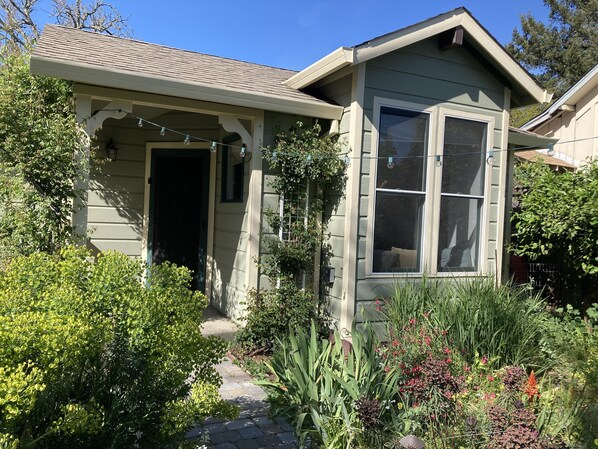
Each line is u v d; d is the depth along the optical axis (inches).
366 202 215.0
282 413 136.4
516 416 107.0
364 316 205.3
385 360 149.1
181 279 109.4
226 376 174.6
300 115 218.4
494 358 167.9
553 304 276.4
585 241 227.1
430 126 229.1
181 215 284.0
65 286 94.0
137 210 277.9
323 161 213.5
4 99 171.0
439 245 234.1
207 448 115.8
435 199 230.2
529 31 1117.1
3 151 169.0
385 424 124.6
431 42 227.9
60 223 176.4
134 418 91.7
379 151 218.5
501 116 249.4
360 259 214.2
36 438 80.1
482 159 245.3
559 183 245.6
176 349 97.0
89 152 183.9
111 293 96.1
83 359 87.5
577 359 177.6
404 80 221.6
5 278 97.7
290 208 220.2
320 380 138.2
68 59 173.5
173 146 277.7
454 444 117.6
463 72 237.0
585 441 118.6
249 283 213.8
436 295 189.2
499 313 181.2
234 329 229.6
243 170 233.8
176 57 236.8
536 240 251.8
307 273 221.9
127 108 190.5
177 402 95.5
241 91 198.5
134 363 92.2
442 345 166.9
